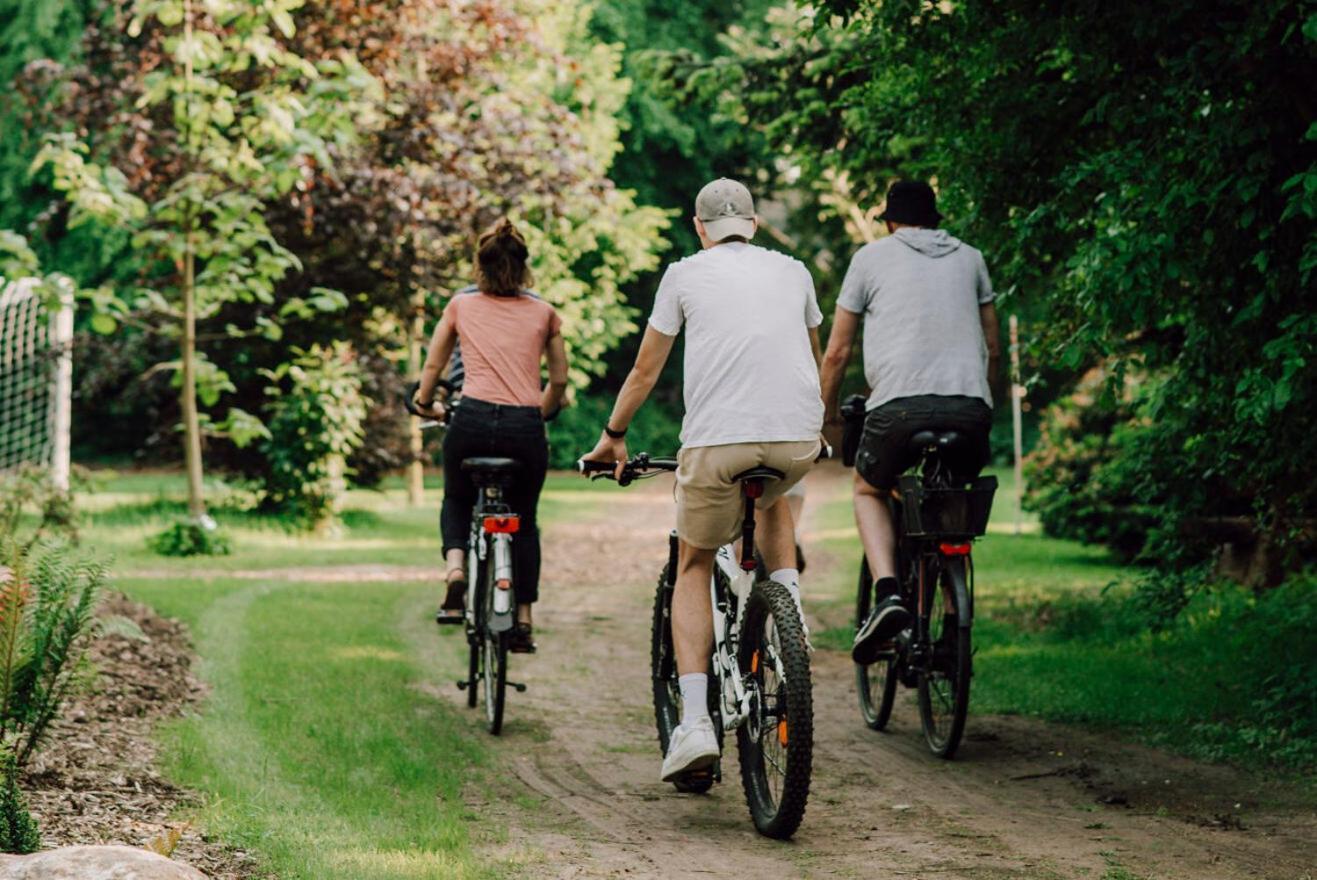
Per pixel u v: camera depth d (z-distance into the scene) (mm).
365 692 8375
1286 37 6289
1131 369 9867
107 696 7430
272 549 17609
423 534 20750
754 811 5887
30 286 16594
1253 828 5938
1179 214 6930
